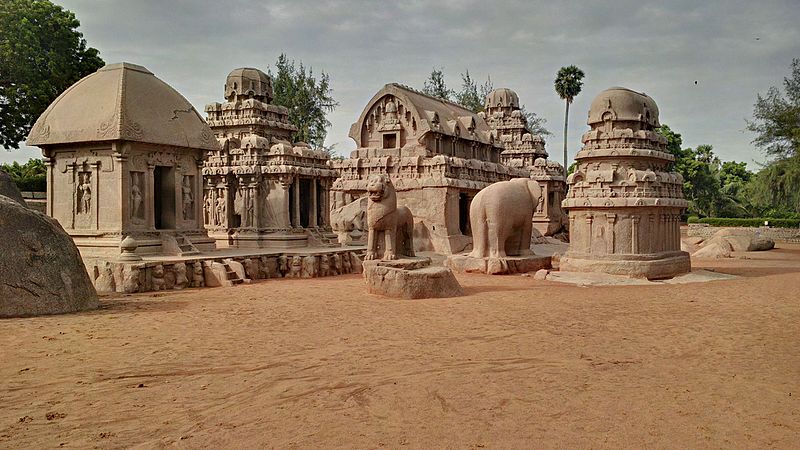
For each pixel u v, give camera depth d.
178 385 7.89
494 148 39.47
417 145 32.25
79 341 10.27
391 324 12.11
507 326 11.91
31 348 9.70
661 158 22.31
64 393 7.50
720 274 22.03
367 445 5.91
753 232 46.88
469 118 36.53
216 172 26.25
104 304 14.34
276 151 25.83
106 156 19.78
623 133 21.84
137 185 20.06
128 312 13.23
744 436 6.15
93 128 19.44
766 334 11.23
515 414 6.80
